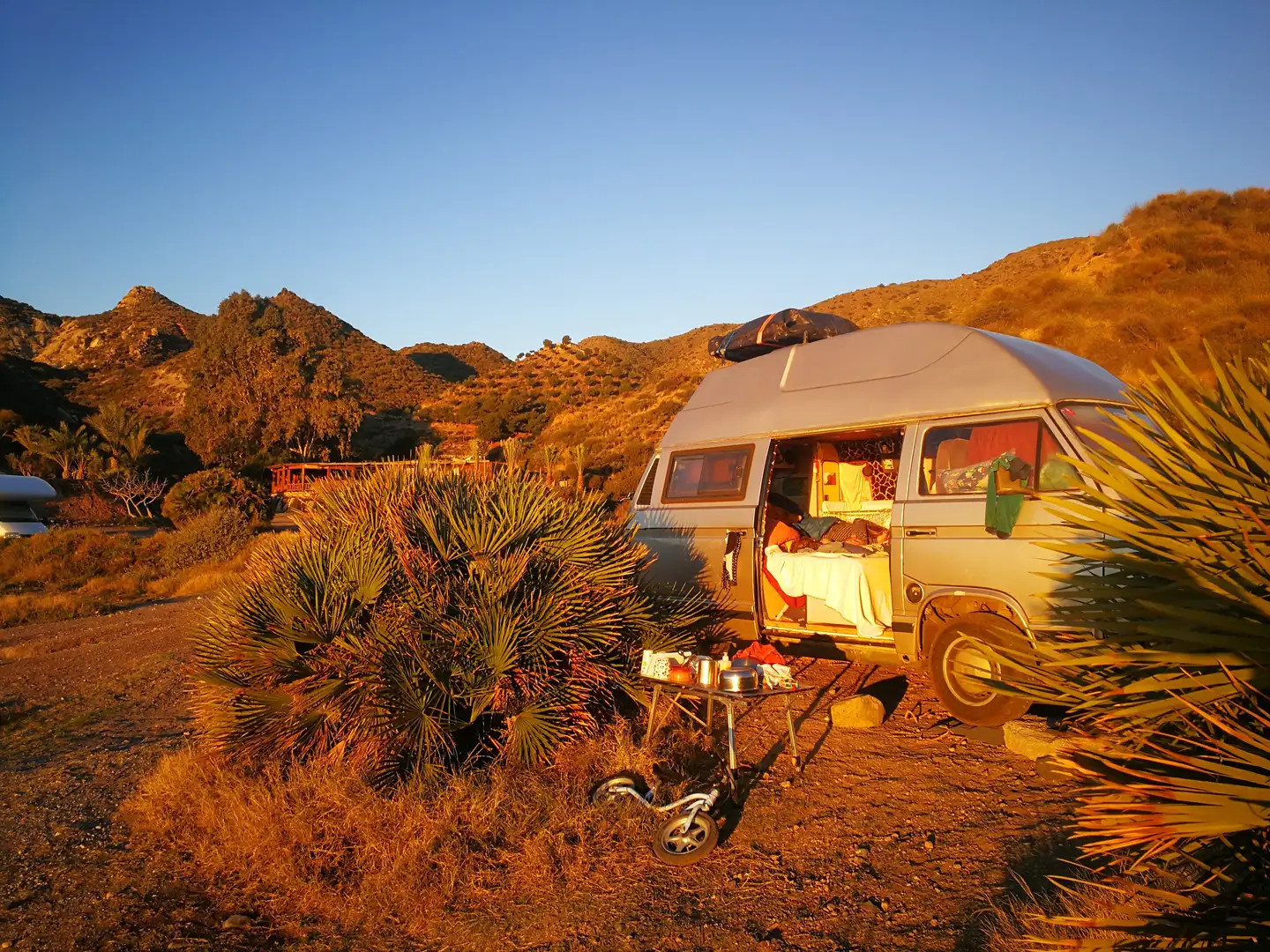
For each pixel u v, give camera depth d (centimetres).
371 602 549
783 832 459
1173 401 299
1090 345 2219
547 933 390
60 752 769
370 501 614
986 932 330
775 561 712
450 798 483
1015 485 538
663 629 632
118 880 478
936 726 585
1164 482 273
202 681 554
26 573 2638
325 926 420
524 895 423
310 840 468
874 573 658
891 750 551
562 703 557
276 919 429
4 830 567
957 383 608
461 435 8400
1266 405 268
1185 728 253
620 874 433
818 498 847
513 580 558
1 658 1395
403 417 9356
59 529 3291
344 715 527
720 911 391
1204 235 2675
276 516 4028
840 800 486
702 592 748
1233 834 231
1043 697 294
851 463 845
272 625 544
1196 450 273
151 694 973
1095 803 248
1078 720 287
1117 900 304
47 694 1045
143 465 6719
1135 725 256
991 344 603
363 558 552
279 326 10081
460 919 410
